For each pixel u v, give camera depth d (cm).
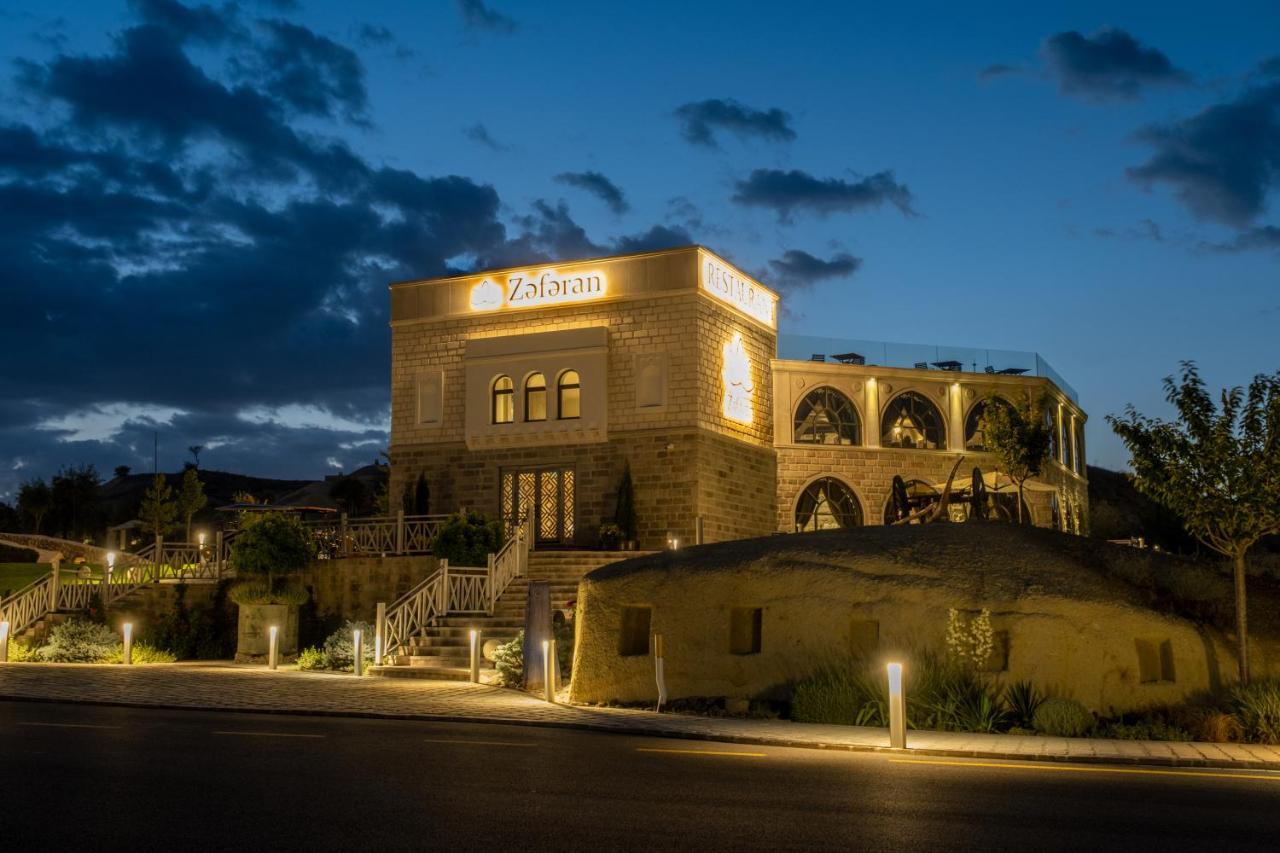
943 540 1773
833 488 3691
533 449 3444
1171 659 1633
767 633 1736
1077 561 1781
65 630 2706
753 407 3569
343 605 2766
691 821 874
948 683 1585
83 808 907
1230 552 1648
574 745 1329
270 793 977
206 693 1894
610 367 3381
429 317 3641
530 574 2808
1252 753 1305
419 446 3600
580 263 3447
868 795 1002
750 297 3619
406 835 815
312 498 6800
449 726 1527
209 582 2898
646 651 1822
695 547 1900
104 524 7044
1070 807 959
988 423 3372
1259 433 1631
